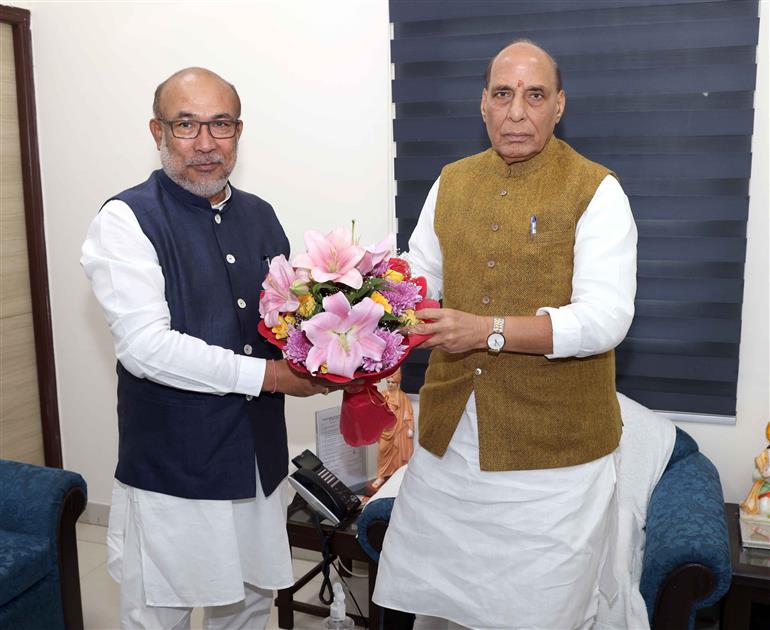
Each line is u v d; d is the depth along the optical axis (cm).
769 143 238
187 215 182
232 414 181
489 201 177
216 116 174
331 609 244
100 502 346
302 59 281
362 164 281
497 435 174
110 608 279
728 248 244
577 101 250
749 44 232
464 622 183
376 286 158
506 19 255
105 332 330
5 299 323
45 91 318
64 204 326
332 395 299
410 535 191
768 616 246
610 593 193
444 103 267
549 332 161
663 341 256
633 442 239
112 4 300
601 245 164
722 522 207
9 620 225
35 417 341
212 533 182
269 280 164
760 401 253
